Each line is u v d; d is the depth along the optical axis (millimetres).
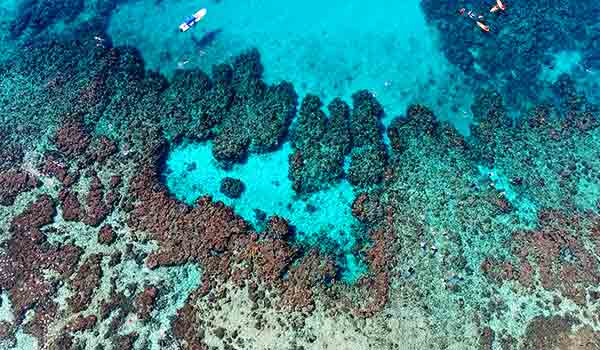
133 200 35812
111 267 33000
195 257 33219
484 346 29969
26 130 39375
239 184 37094
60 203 35750
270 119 39781
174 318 30969
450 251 33781
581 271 32688
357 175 37125
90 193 36000
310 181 37219
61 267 32875
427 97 42156
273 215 35594
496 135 39688
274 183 37688
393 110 41406
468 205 35969
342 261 33875
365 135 39062
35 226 34562
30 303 31562
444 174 37531
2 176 36969
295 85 42781
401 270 32969
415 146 38969
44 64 43438
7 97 41594
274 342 30109
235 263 33031
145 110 40594
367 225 35344
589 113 40781
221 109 40531
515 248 33906
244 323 30750
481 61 43938
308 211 36250
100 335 30531
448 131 39781
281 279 32406
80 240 34188
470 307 31516
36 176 37000
